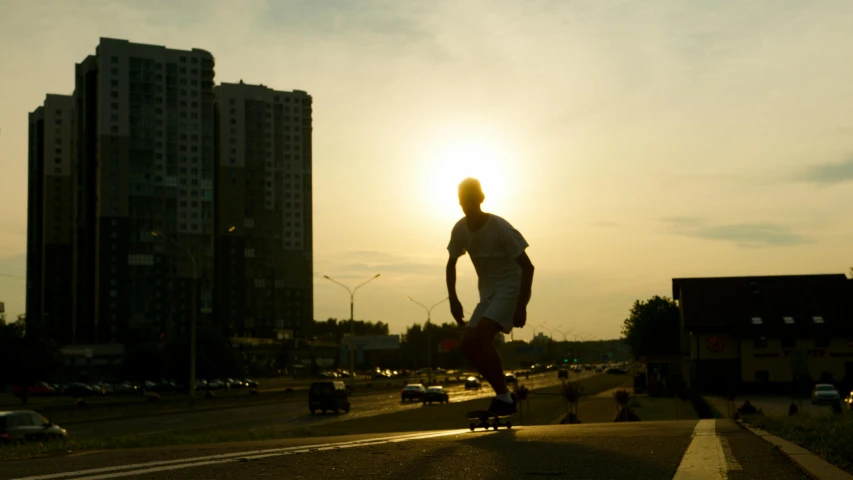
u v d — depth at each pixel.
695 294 73.12
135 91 138.62
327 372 150.50
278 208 168.00
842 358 67.44
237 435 21.78
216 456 5.88
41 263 154.88
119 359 126.06
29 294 161.75
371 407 59.97
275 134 169.00
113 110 137.00
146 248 137.12
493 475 4.54
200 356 103.62
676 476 4.52
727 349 70.31
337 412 52.75
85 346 123.44
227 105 162.62
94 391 89.19
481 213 7.32
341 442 7.19
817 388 50.59
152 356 103.00
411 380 130.50
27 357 72.69
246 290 160.62
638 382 76.75
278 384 123.75
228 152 161.62
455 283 7.58
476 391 92.00
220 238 159.62
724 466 4.96
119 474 4.87
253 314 161.38
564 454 5.43
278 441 8.32
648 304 102.56
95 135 139.38
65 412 49.56
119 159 136.62
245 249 161.12
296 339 164.75
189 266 141.00
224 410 57.34
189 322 140.62
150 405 55.81
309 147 174.50
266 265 164.12
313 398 52.06
